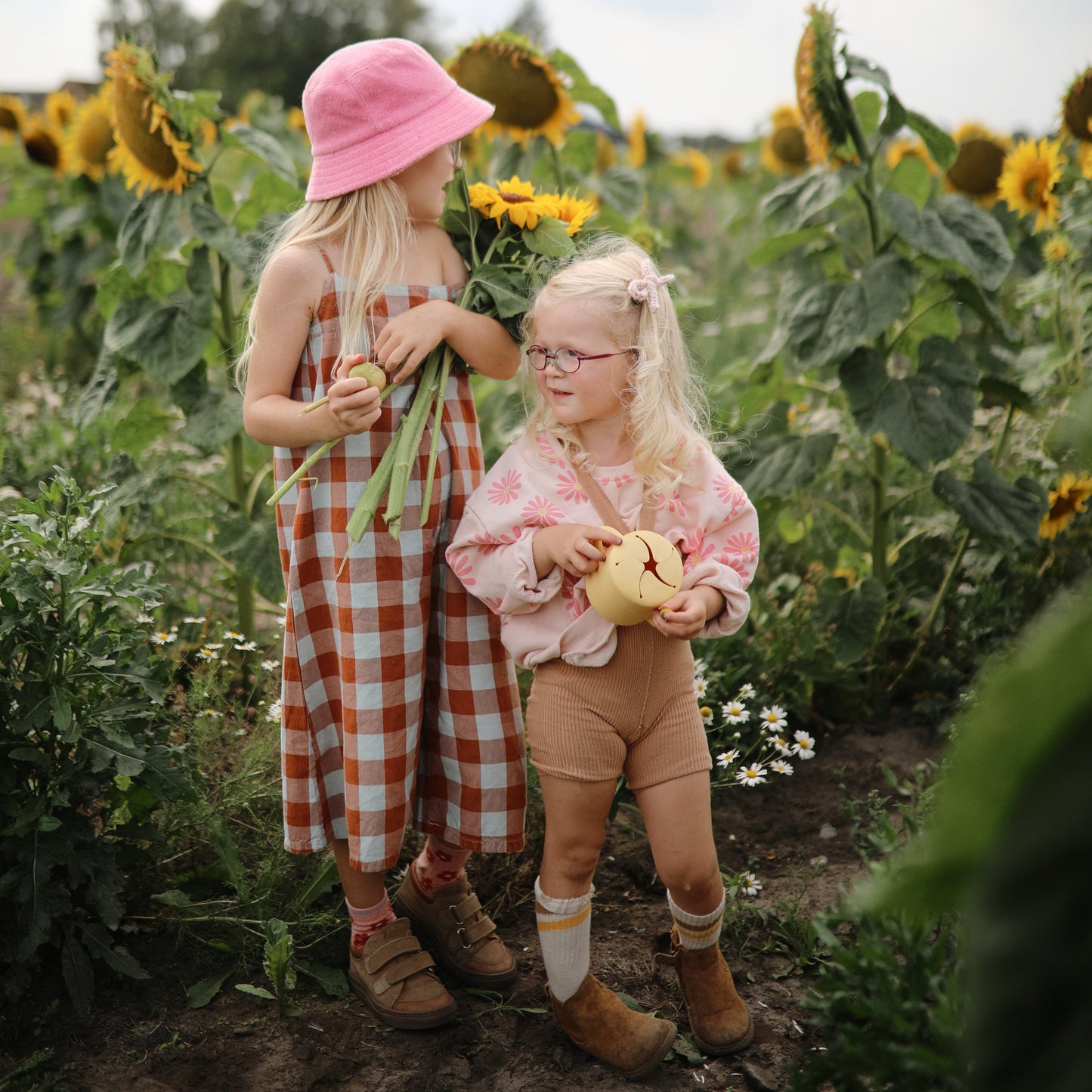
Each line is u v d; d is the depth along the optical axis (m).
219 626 3.01
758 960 2.10
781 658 2.89
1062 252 3.22
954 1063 1.20
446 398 1.92
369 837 1.85
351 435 1.82
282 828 2.25
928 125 2.80
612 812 2.51
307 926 2.11
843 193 2.76
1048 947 0.66
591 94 3.62
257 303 1.82
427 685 2.00
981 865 0.66
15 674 1.92
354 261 1.79
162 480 2.90
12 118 5.33
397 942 1.97
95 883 1.93
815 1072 1.34
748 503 1.78
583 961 1.79
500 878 2.36
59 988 1.94
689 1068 1.84
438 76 1.85
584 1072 1.82
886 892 0.71
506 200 1.90
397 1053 1.87
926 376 2.78
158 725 2.42
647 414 1.73
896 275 2.74
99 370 3.03
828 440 2.93
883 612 2.83
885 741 2.82
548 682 1.77
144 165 2.86
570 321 1.71
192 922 2.07
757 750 2.75
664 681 1.76
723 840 2.50
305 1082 1.79
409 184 1.82
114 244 5.27
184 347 2.83
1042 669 0.59
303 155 4.72
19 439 4.15
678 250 6.74
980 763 0.62
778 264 5.71
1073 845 0.63
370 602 1.83
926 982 1.35
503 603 1.77
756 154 7.47
